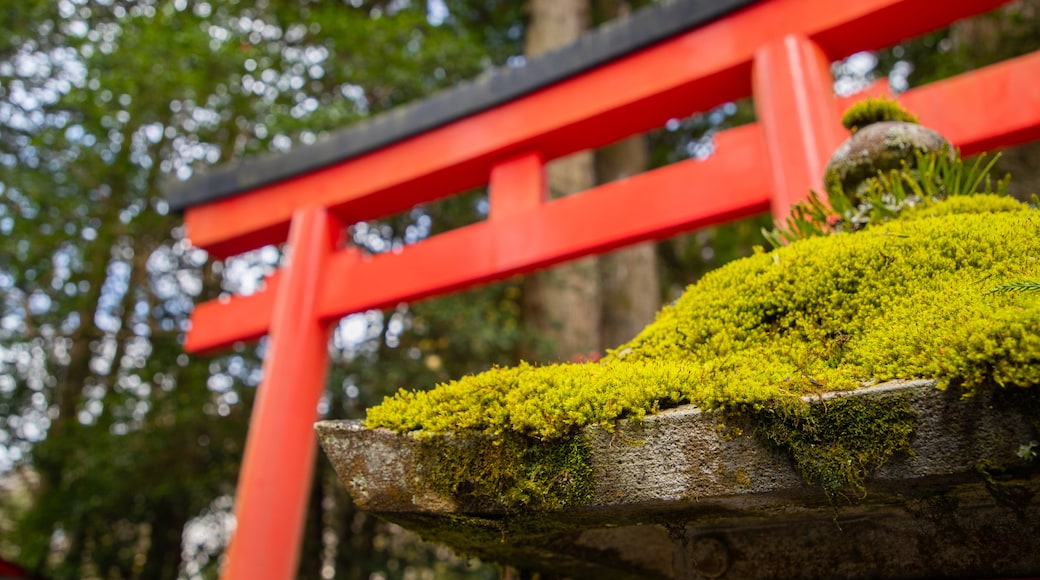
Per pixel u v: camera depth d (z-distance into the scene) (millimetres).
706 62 3166
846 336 949
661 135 8578
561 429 820
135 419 6160
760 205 2922
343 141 4262
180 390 6266
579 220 3314
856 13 2850
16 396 6289
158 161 6930
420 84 6340
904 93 2793
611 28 3520
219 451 6355
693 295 1205
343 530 6742
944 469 678
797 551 1010
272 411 3668
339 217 4270
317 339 3912
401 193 4066
